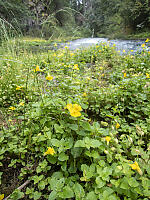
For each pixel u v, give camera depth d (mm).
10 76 3094
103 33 23016
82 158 1568
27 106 2258
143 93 2623
